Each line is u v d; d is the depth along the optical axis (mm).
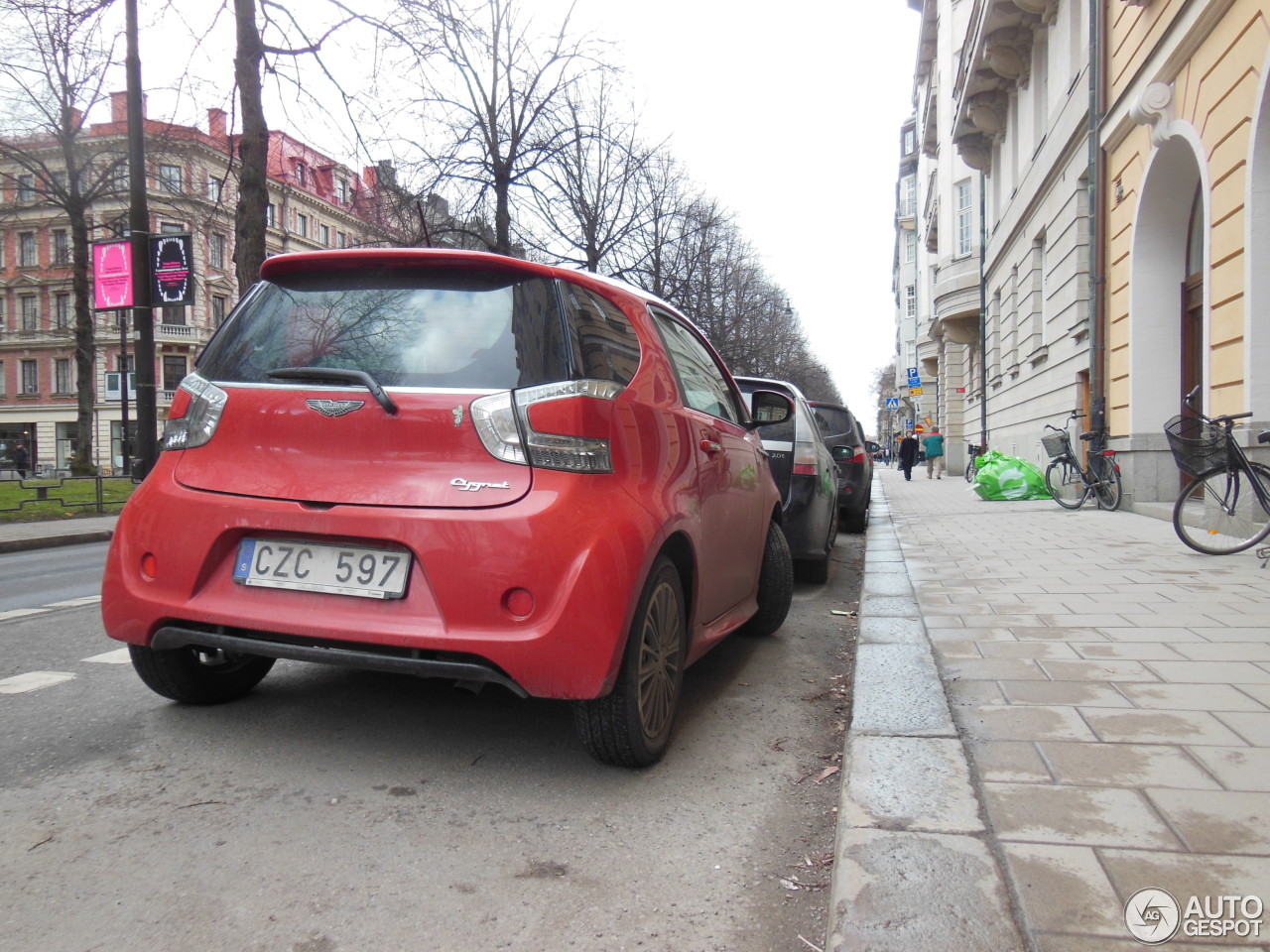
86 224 29406
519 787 2957
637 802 2861
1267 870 2102
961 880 2100
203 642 2990
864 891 2062
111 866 2393
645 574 2887
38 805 2768
